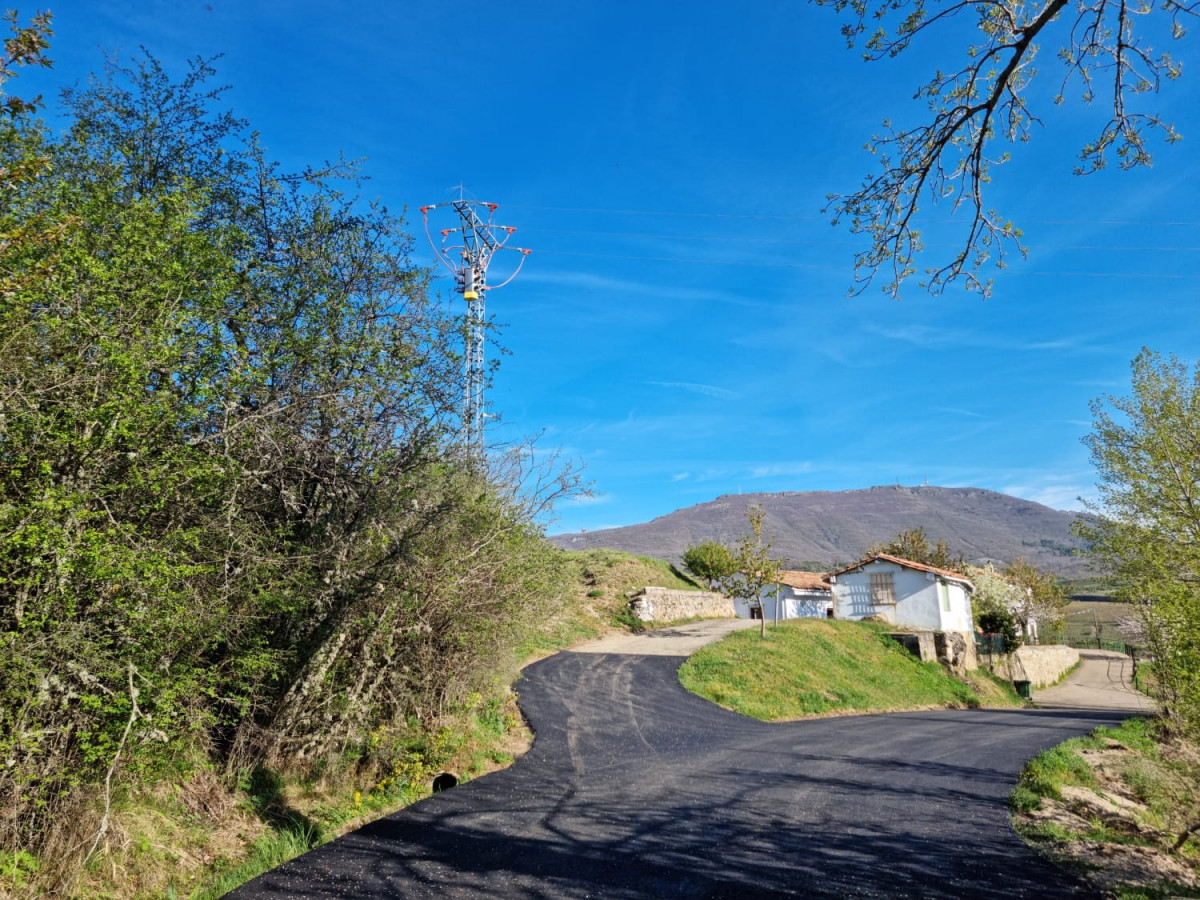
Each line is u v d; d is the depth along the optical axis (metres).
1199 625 8.02
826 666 21.47
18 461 4.75
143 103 7.52
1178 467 11.34
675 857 6.20
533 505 10.96
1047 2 4.25
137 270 5.54
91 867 5.45
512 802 7.89
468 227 24.86
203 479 6.09
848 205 5.24
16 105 3.84
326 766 8.31
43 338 5.02
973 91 4.81
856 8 4.50
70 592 5.06
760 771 9.88
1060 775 10.56
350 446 8.14
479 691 11.72
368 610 8.66
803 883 5.65
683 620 29.66
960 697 23.88
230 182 7.87
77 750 5.69
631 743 11.48
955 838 6.97
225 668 7.12
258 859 6.25
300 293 7.69
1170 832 8.09
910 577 30.91
